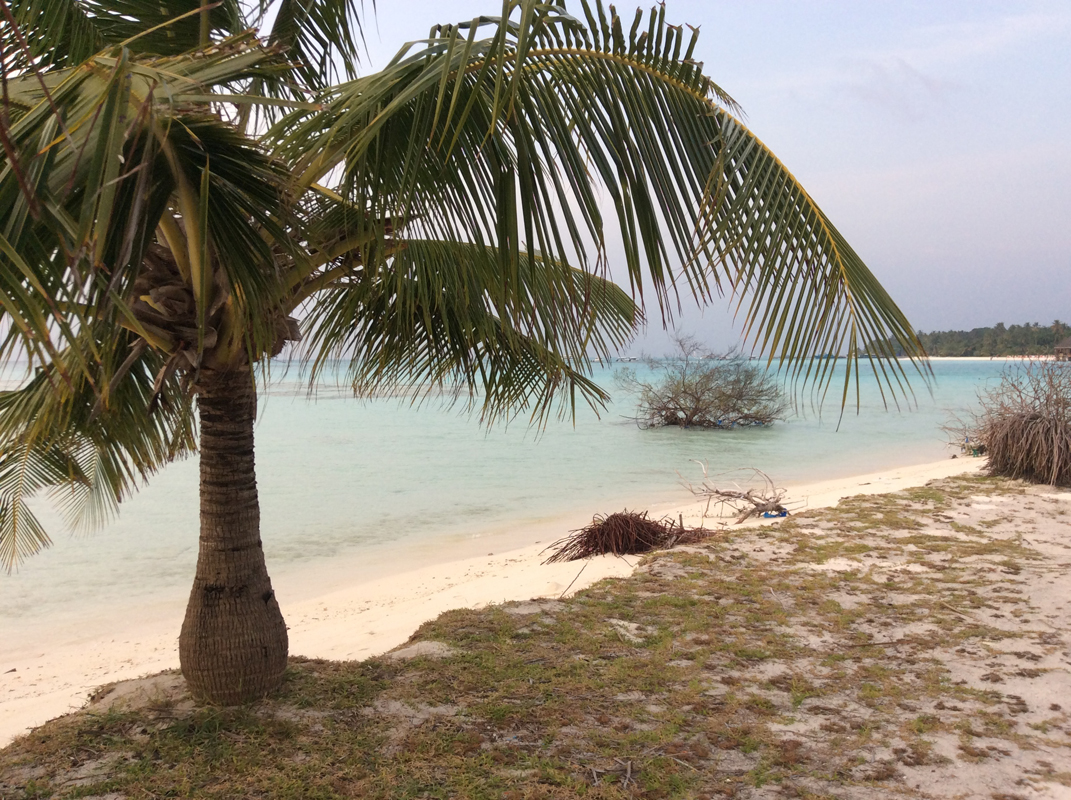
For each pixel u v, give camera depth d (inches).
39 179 72.9
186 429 177.2
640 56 112.1
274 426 1472.7
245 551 165.5
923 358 111.5
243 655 164.6
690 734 158.6
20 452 177.8
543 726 161.5
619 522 363.9
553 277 118.6
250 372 160.4
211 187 102.3
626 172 109.6
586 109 108.8
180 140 97.0
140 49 144.0
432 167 110.5
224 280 129.4
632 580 276.8
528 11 89.2
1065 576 277.3
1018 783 138.1
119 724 157.8
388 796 132.3
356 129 114.0
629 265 109.6
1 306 71.8
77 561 436.1
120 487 190.1
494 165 108.5
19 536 199.3
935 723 163.0
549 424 1445.6
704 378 1284.4
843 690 181.6
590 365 174.6
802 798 134.0
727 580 276.1
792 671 193.5
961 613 237.8
